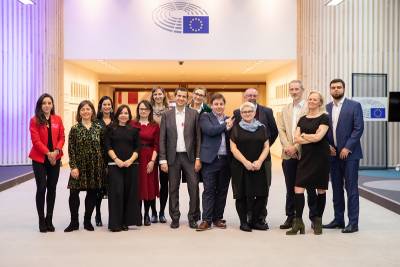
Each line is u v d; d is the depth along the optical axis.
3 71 13.36
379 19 13.87
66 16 14.44
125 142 6.16
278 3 14.52
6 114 13.47
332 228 6.32
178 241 5.62
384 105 13.49
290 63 15.61
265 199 6.22
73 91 16.11
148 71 18.50
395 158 13.73
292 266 4.66
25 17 13.55
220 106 6.25
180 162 6.36
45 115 6.09
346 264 4.73
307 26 14.17
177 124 6.37
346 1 13.87
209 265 4.69
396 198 8.05
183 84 22.80
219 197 6.40
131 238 5.77
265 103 22.36
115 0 14.41
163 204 6.75
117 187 6.13
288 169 6.30
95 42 14.41
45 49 13.97
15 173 11.52
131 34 14.42
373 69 13.92
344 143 6.12
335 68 13.94
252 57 14.55
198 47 14.50
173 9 14.45
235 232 6.07
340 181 6.28
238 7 14.49
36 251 5.18
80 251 5.19
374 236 5.86
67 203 8.14
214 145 6.22
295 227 5.95
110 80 21.95
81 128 6.14
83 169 6.10
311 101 5.95
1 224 6.55
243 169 6.12
